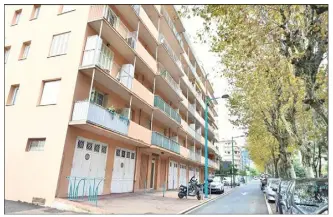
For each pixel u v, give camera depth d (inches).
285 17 343.3
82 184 505.0
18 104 538.0
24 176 470.0
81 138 510.3
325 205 263.3
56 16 583.8
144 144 705.0
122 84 601.0
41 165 464.4
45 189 442.0
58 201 412.5
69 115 477.1
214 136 1892.2
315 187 301.6
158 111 810.2
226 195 890.1
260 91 650.8
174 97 1050.7
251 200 696.4
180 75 1085.8
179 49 1110.4
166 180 999.6
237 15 345.1
